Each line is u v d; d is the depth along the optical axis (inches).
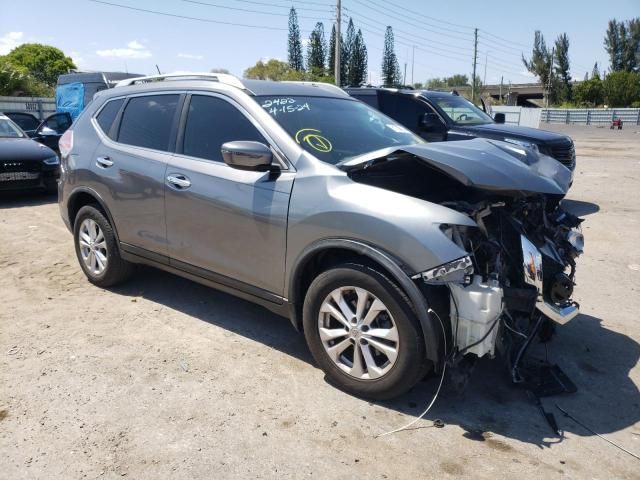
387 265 122.5
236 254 153.5
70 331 170.1
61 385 139.6
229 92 161.9
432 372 133.8
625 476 110.8
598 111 2030.0
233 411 129.8
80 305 190.2
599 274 235.6
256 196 146.3
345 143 155.8
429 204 125.1
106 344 162.1
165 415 127.9
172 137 172.1
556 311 131.3
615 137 1204.5
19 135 408.2
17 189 362.6
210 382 142.3
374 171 145.5
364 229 126.4
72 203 207.8
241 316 183.8
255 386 140.7
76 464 111.4
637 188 450.0
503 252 131.6
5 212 336.2
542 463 113.9
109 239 193.9
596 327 182.2
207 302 195.0
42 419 125.5
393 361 126.3
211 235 158.2
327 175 136.9
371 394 132.0
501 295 120.7
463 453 116.5
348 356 138.7
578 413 132.8
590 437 123.4
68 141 207.9
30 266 230.4
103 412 128.6
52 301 193.5
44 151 379.6
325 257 142.5
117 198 184.9
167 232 171.0
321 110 168.4
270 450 116.5
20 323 175.2
